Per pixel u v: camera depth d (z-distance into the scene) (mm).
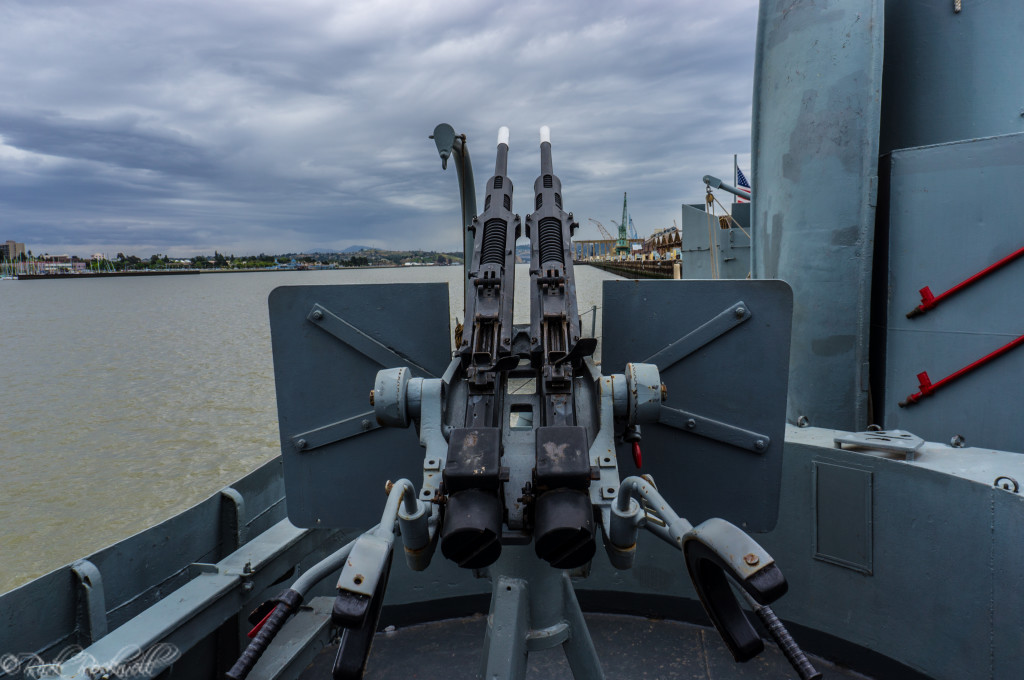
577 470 1783
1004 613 2672
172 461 14867
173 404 20031
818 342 3697
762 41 4074
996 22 3682
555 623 2180
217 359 29328
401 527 1870
